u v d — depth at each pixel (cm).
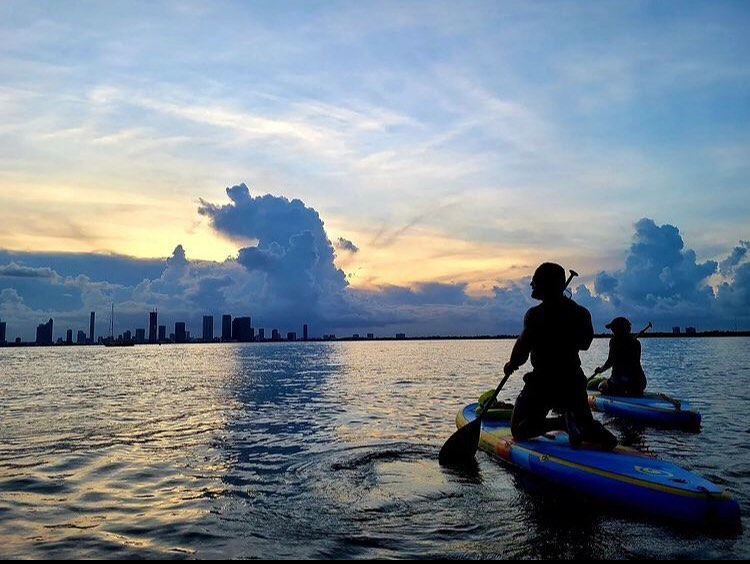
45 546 403
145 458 691
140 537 419
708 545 386
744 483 530
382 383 1869
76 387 1858
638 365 1019
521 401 620
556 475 530
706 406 1066
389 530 423
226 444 773
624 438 756
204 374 2544
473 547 387
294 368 3011
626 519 440
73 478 597
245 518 456
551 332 589
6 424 985
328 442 772
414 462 638
